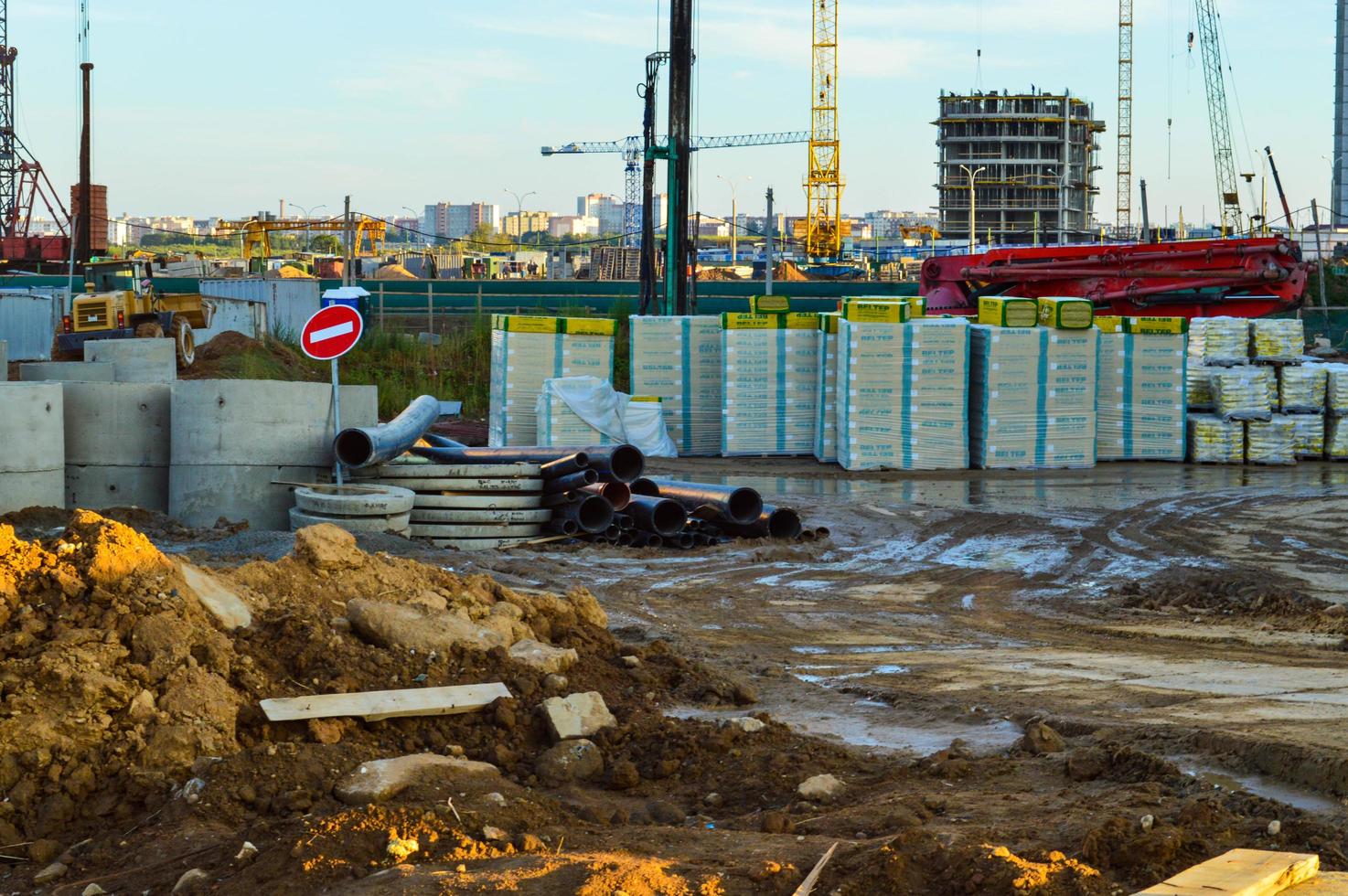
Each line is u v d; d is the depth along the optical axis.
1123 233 151.88
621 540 17.95
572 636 9.85
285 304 47.56
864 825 6.48
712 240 146.25
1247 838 5.98
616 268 95.81
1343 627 12.73
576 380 27.84
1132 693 9.55
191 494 16.39
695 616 13.45
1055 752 7.79
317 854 5.90
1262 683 9.96
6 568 7.89
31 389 15.64
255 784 6.89
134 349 26.27
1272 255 36.62
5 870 6.38
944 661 11.23
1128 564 16.91
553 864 5.73
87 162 59.69
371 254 106.25
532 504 17.56
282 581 9.25
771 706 9.39
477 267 95.62
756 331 29.27
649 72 39.97
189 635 7.81
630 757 7.81
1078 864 5.48
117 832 6.64
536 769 7.55
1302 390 30.12
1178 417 29.30
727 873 5.61
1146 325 29.17
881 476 26.34
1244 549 17.95
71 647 7.41
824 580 15.91
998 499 23.12
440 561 15.07
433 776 6.99
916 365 27.11
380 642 8.71
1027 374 27.59
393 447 16.98
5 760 6.81
